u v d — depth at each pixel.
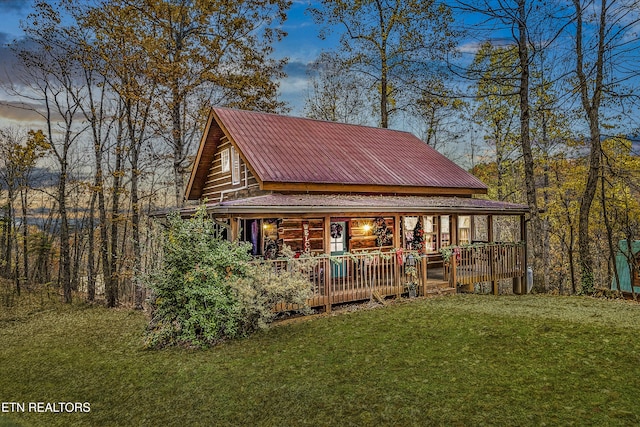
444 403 4.73
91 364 7.54
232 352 7.41
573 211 21.23
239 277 8.59
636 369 5.27
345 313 9.90
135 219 17.56
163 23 16.95
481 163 28.97
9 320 13.72
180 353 7.65
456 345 6.70
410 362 6.09
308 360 6.59
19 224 23.94
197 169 17.12
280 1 19.08
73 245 24.88
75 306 16.77
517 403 4.59
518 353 6.12
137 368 7.02
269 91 20.77
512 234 33.50
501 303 10.32
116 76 17.22
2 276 24.42
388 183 13.86
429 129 29.23
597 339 6.49
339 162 14.05
